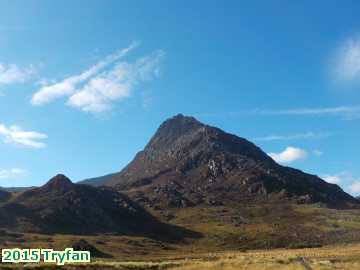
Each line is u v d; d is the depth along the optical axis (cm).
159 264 6694
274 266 5784
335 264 6112
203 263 6488
